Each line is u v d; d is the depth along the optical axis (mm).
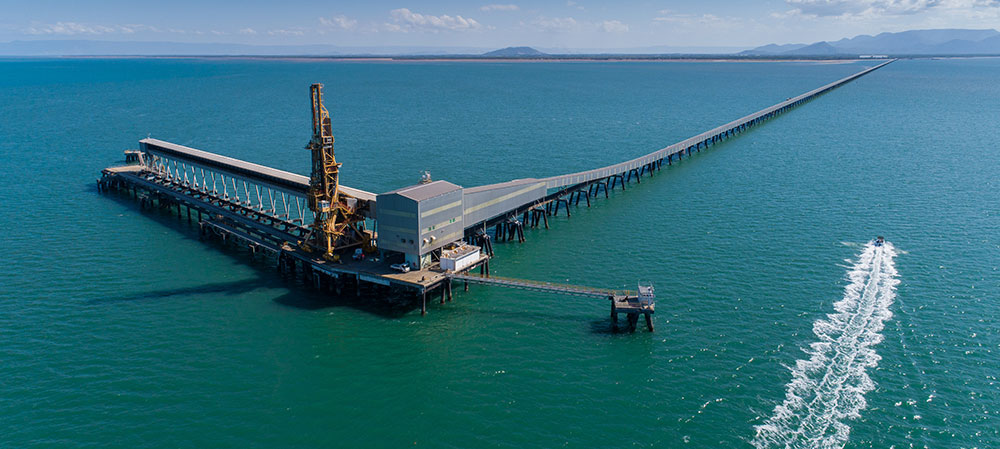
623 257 92250
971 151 172625
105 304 75500
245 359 63344
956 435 51406
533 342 67250
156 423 52969
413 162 161125
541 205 108688
